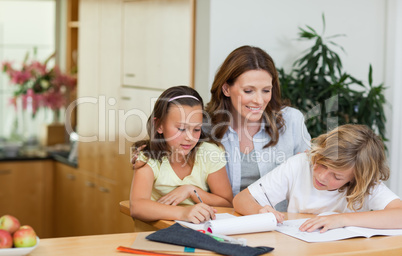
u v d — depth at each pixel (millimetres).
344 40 3520
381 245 1899
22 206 4973
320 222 2068
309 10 3381
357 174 2193
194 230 1915
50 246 1822
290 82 3311
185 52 3209
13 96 5301
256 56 2439
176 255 1770
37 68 5156
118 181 4008
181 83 3256
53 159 5070
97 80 4324
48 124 5371
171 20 3338
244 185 2695
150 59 3572
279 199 2455
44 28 5551
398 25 3568
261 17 3217
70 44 5355
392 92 3605
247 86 2420
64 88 5316
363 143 2189
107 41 4145
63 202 4938
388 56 3604
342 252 1811
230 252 1750
